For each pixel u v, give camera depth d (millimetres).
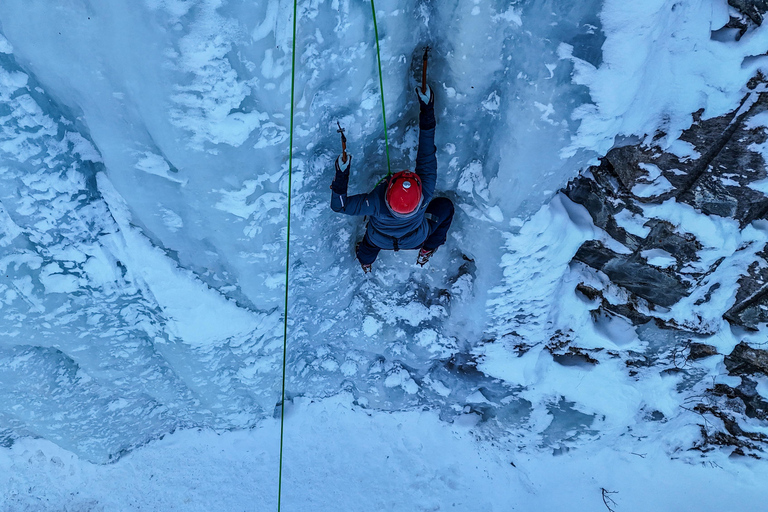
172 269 3156
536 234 3115
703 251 3096
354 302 4199
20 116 2512
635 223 3109
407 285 4051
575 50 2371
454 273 3869
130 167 2643
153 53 2188
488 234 3242
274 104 2500
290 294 3779
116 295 3332
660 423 4340
